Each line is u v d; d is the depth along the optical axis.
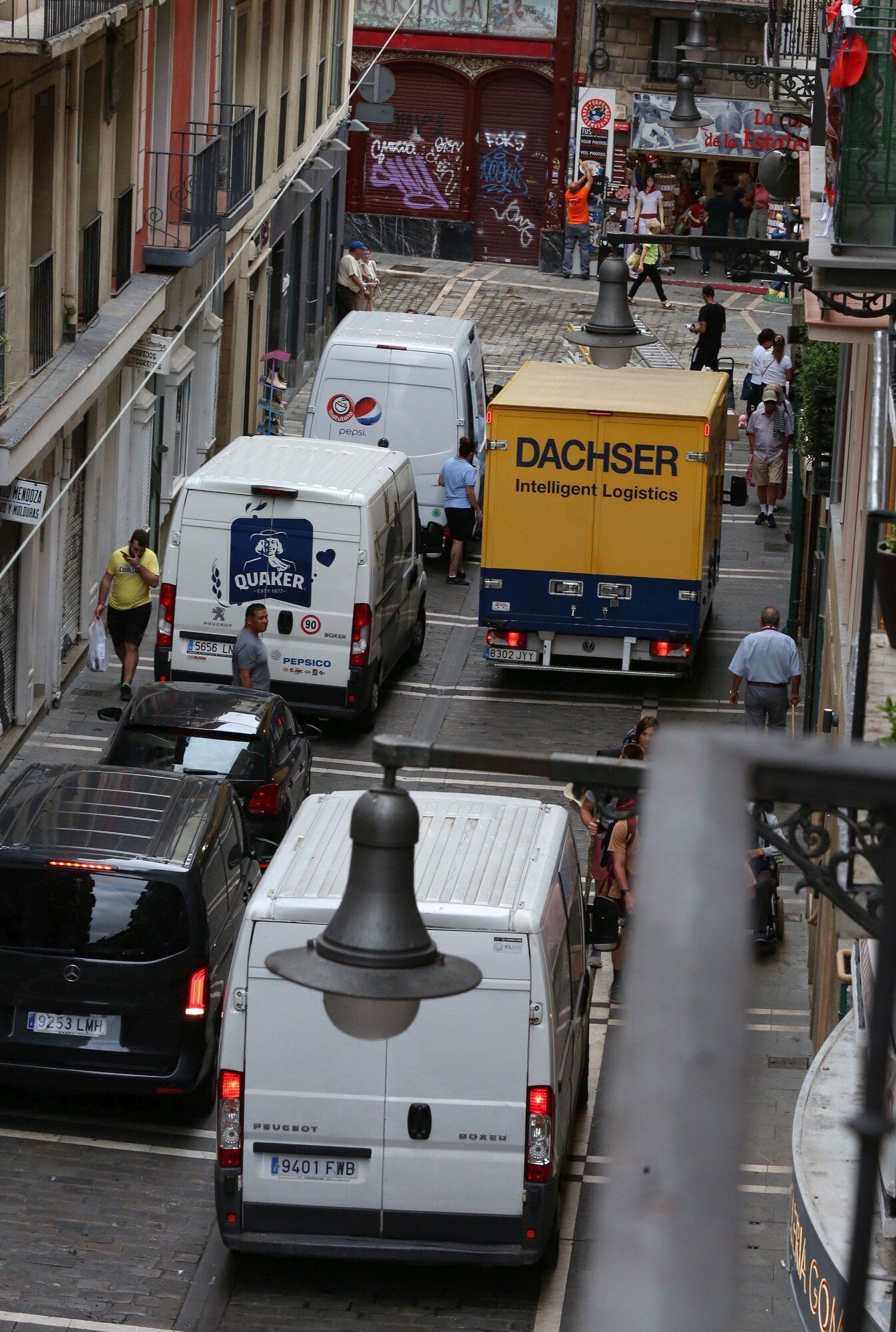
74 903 38.91
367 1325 33.69
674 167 170.12
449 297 159.50
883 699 23.92
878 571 24.77
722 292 165.75
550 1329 33.78
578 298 162.75
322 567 67.38
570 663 76.81
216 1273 35.41
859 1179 5.97
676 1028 4.28
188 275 95.25
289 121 123.69
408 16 168.38
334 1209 32.94
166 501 94.75
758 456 104.62
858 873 20.30
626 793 13.57
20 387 62.31
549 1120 32.56
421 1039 32.50
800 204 66.06
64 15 59.97
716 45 164.88
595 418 74.12
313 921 32.41
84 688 73.94
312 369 141.50
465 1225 32.88
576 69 167.88
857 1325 5.95
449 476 93.62
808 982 52.53
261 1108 32.81
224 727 55.47
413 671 81.19
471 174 172.88
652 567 75.06
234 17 101.38
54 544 69.19
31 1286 34.41
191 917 39.06
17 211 61.47
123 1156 39.84
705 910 4.40
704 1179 4.16
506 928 32.31
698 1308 4.07
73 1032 39.12
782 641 66.75
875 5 39.47
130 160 80.62
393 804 14.19
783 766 5.10
